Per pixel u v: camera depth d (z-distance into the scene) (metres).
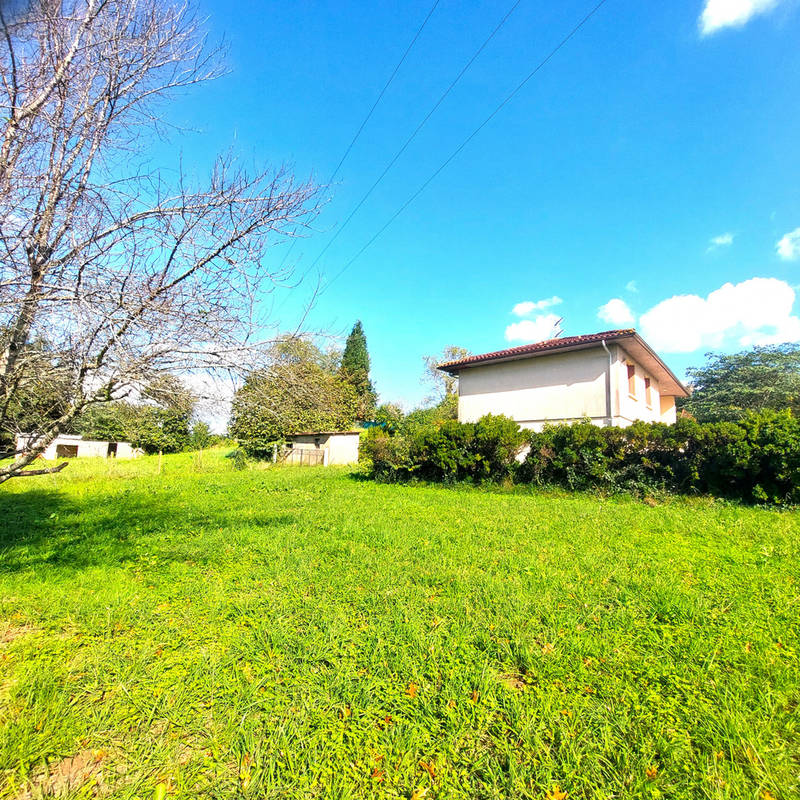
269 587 3.93
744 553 4.98
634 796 1.71
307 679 2.45
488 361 14.45
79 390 3.66
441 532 6.07
